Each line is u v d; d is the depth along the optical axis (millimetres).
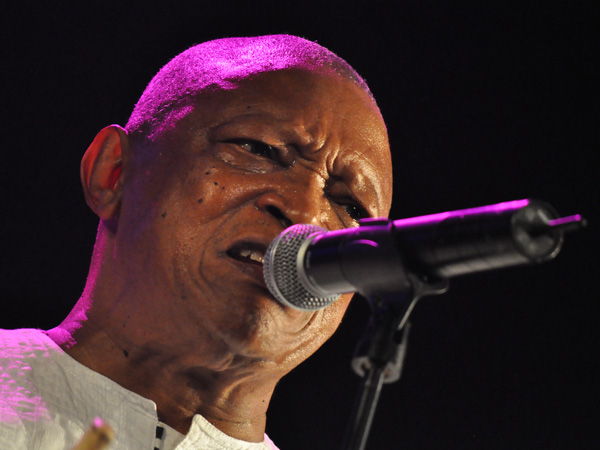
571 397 15078
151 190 7867
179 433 7938
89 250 13703
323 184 7988
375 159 8367
